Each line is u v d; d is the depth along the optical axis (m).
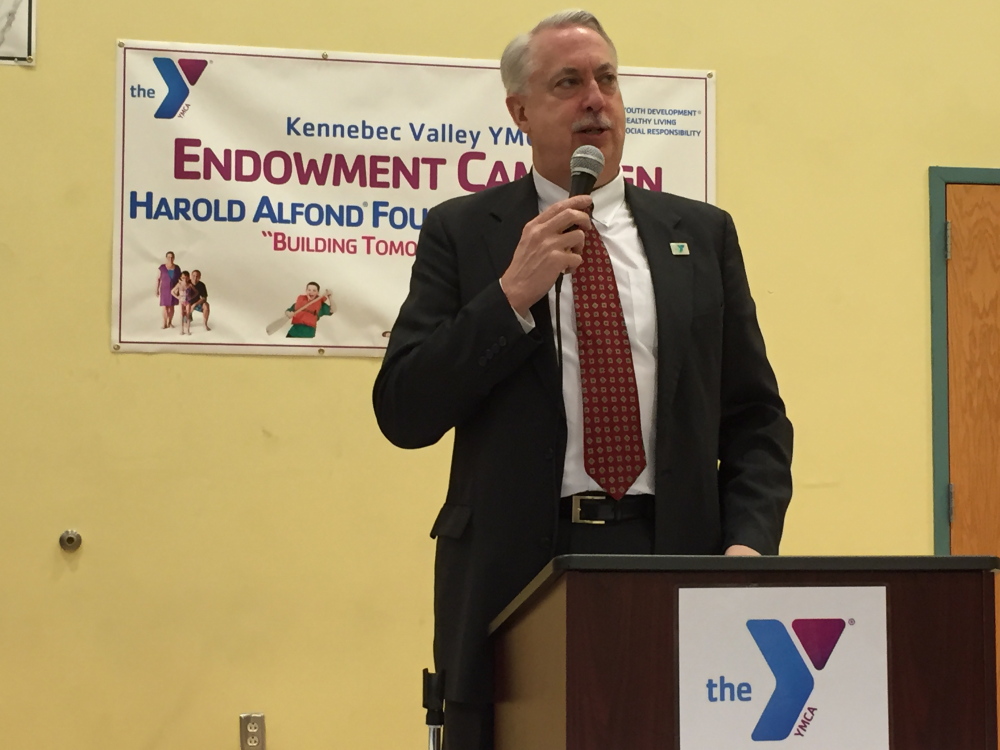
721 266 1.83
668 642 1.17
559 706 1.18
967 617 1.22
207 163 3.00
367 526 2.96
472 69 3.12
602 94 1.79
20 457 2.87
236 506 2.92
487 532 1.61
